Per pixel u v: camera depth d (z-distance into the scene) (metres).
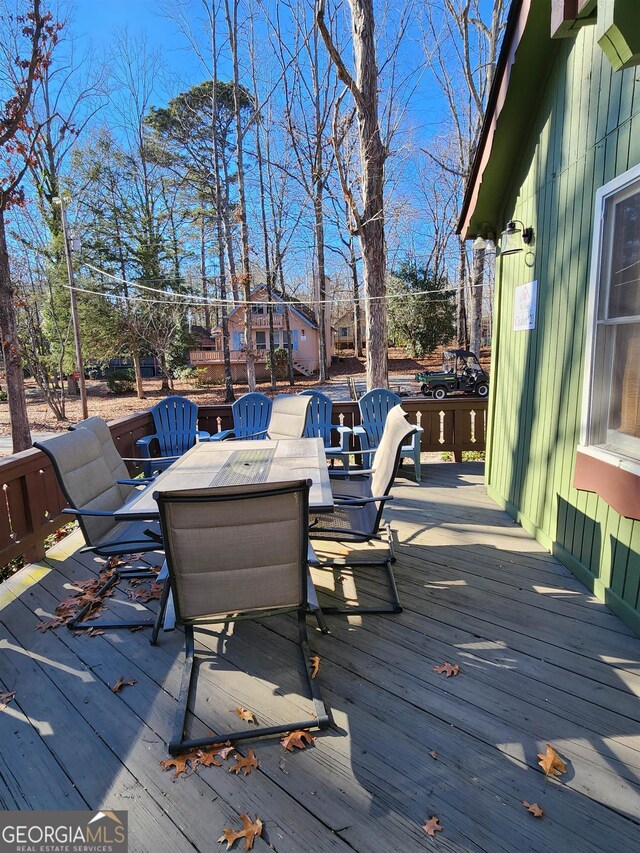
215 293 21.06
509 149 3.18
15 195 6.97
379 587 2.48
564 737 1.50
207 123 17.30
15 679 1.84
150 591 2.48
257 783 1.37
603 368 2.25
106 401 17.34
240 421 4.74
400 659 1.89
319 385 18.66
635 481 1.91
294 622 2.18
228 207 16.56
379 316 6.64
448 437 5.00
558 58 2.58
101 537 2.33
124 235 17.28
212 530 1.52
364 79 5.90
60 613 2.30
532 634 2.04
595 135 2.22
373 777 1.37
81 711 1.67
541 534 2.95
